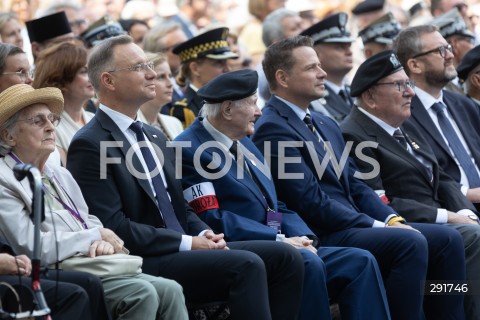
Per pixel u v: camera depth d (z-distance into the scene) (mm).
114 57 23078
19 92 20906
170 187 23281
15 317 16938
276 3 41438
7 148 20953
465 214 28031
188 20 42594
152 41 34219
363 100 28234
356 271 23969
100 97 23234
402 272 24891
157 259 22172
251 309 21641
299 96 26656
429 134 29297
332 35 32750
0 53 24422
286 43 26750
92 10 39562
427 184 27922
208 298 22219
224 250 22109
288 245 22812
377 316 23891
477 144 30516
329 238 25672
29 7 39875
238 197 24391
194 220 23500
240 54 35344
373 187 27359
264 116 26453
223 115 24578
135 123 23172
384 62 27766
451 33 35969
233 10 44094
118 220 22031
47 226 20922
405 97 27906
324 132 27000
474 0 45062
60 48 25422
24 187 20641
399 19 41625
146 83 23188
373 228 25375
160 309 20828
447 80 29906
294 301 22688
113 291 20516
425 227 26141
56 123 22312
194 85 31547
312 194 25594
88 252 20750
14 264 19359
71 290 19156
